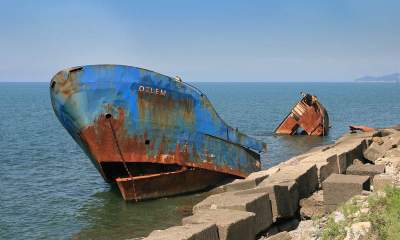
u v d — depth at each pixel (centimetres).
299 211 1221
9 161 2691
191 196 1775
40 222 1518
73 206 1698
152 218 1520
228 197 1064
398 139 2078
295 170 1335
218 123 1852
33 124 5209
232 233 879
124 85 1612
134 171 1706
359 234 823
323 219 1038
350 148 1728
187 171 1767
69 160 2741
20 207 1695
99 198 1800
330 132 4409
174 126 1722
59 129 4675
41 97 14250
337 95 15312
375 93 17700
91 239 1347
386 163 1631
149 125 1670
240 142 1953
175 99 1716
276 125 5112
